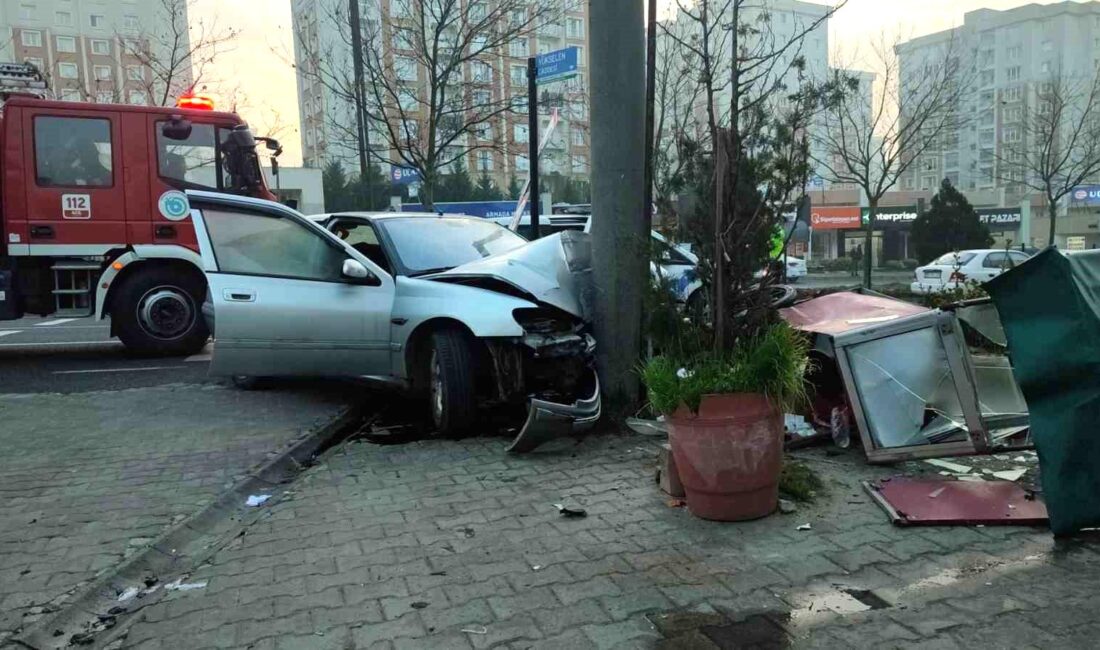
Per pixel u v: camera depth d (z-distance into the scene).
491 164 58.03
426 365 6.29
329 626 3.15
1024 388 3.86
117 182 9.26
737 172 4.43
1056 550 3.75
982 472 4.81
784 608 3.27
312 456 5.70
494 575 3.59
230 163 9.76
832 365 5.52
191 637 3.08
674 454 4.29
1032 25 78.94
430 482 4.90
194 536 4.18
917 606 3.26
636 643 3.01
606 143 5.74
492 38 13.43
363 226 7.28
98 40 76.94
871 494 4.45
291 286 6.46
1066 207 59.25
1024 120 38.12
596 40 5.70
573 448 5.54
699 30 8.66
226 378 8.42
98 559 3.77
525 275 5.95
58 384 8.15
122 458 5.38
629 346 5.90
